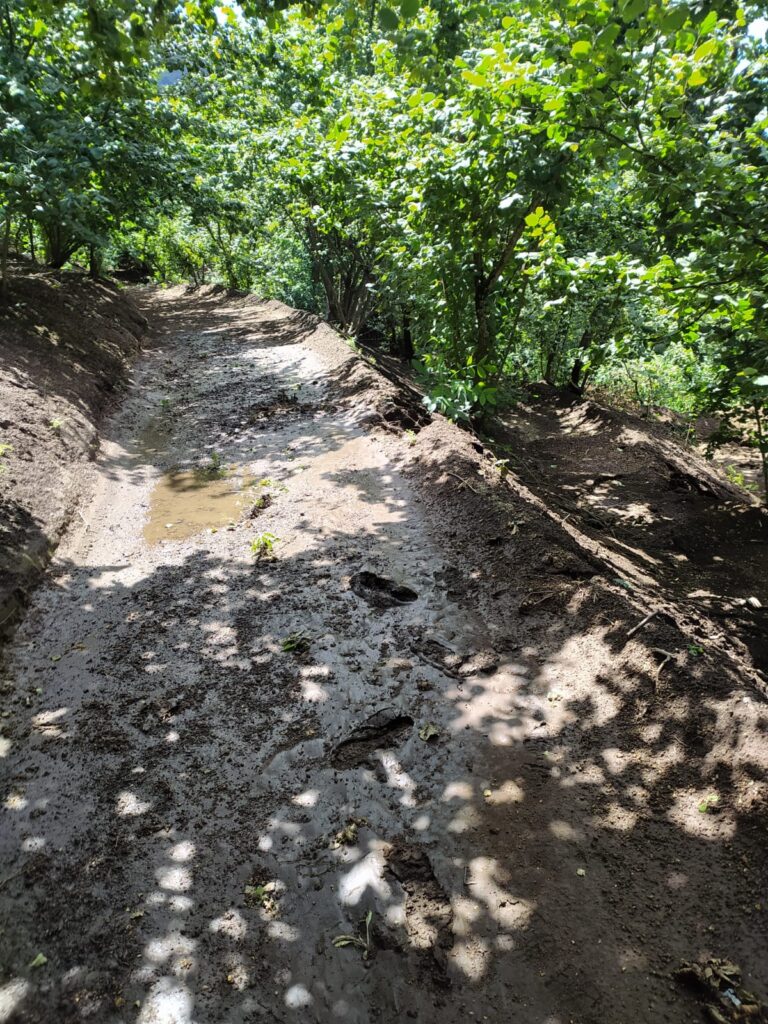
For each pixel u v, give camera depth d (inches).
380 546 227.8
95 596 203.5
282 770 142.4
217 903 115.6
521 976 103.3
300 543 231.8
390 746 148.1
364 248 578.2
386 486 273.1
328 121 443.5
